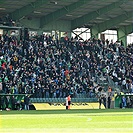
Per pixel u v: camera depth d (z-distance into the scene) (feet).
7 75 372.17
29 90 364.17
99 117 222.28
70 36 526.98
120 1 451.53
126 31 558.15
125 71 469.57
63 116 232.32
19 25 478.59
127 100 396.78
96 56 481.05
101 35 547.08
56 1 437.99
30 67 401.29
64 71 419.74
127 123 174.40
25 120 195.52
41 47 454.81
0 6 443.73
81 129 143.23
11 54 418.92
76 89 398.83
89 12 488.85
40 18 501.56
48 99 369.91
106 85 433.89
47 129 143.74
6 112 285.64
